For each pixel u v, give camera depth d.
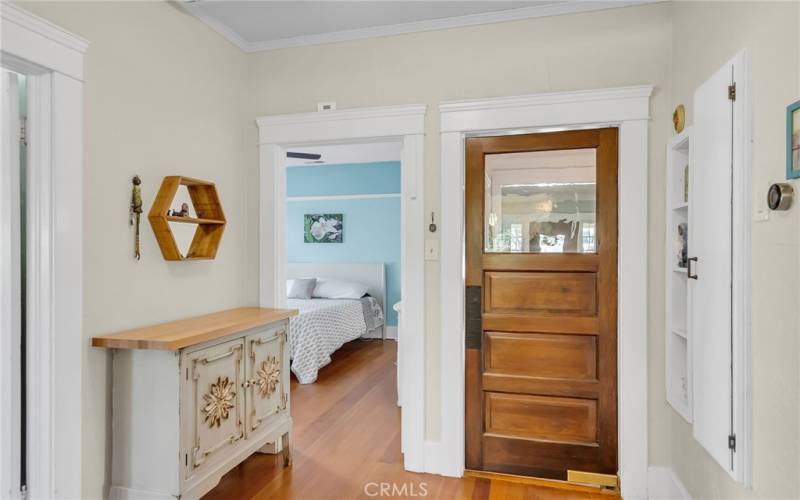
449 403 2.53
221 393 2.07
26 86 1.67
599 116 2.33
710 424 1.73
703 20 1.89
